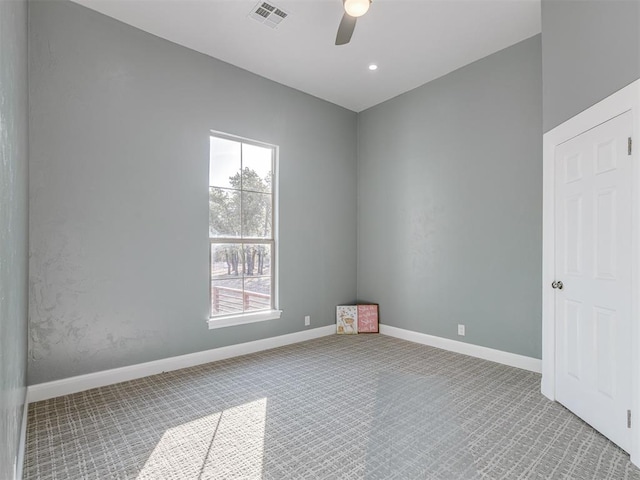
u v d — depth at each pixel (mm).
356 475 1785
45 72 2697
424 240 4254
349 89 4395
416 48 3500
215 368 3385
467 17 3014
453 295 3955
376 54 3607
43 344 2680
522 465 1875
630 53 1959
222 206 3770
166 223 3311
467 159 3838
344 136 4934
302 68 3881
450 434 1688
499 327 3557
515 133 3445
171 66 3352
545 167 2764
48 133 2705
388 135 4684
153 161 3236
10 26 1254
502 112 3543
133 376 3094
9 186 1207
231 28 3166
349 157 5000
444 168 4055
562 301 2570
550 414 2441
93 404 2604
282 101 4238
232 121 3783
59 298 2750
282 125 4234
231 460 1941
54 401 2648
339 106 4875
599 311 2201
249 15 2988
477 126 3752
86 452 2010
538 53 3281
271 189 4215
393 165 4625
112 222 3006
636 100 1911
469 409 2512
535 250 3299
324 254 4676
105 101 2975
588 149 2303
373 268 4883
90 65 2904
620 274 2033
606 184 2143
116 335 3020
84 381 2848
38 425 2299
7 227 1138
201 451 2025
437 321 4113
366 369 3350
